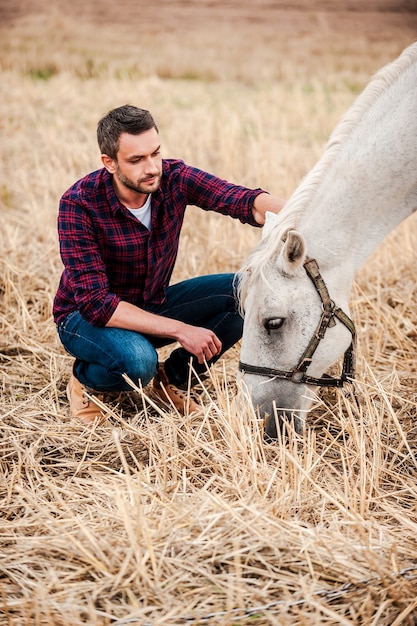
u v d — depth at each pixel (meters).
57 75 12.48
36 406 3.30
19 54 13.65
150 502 2.60
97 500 2.62
